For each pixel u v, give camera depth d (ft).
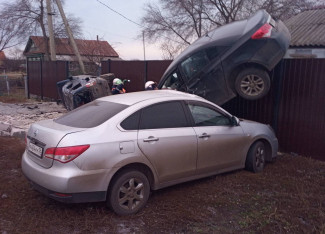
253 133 18.07
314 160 21.31
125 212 13.06
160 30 86.28
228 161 16.93
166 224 12.59
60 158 11.93
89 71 56.90
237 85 20.80
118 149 12.70
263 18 20.45
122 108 13.88
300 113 22.07
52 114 36.55
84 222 12.50
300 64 21.74
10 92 68.80
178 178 14.96
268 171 18.85
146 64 32.53
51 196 12.14
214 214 13.55
